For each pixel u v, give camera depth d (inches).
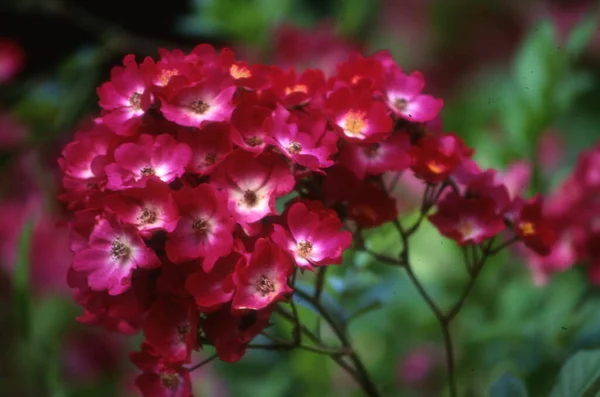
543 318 38.5
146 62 28.9
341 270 34.3
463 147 31.0
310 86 30.0
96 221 28.5
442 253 40.8
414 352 41.9
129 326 30.0
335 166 29.8
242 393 40.1
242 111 28.9
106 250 28.2
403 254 30.9
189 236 27.9
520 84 39.1
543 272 38.5
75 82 41.6
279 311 30.2
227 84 28.9
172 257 27.6
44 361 39.7
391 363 42.1
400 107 30.2
